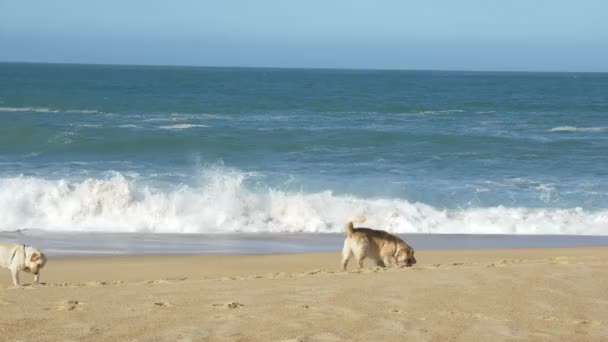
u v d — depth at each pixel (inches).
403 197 755.4
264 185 777.6
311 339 210.7
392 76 5964.6
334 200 713.0
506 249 558.3
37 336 208.7
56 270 451.5
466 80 4955.7
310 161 976.3
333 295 277.1
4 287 332.8
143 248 556.7
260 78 4520.2
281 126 1353.3
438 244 595.8
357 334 217.8
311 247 578.2
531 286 297.7
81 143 1047.0
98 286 317.7
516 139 1221.1
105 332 214.2
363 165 951.0
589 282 307.4
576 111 1920.5
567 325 237.6
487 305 262.7
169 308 250.8
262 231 655.1
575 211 716.7
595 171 940.0
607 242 613.9
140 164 915.4
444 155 1053.2
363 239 403.2
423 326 229.9
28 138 1075.3
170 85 3026.6
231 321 230.2
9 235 596.7
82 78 3732.8
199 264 480.4
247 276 372.5
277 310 247.8
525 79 5610.2
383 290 287.4
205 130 1231.5
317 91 2792.8
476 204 739.4
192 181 773.9
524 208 724.0
